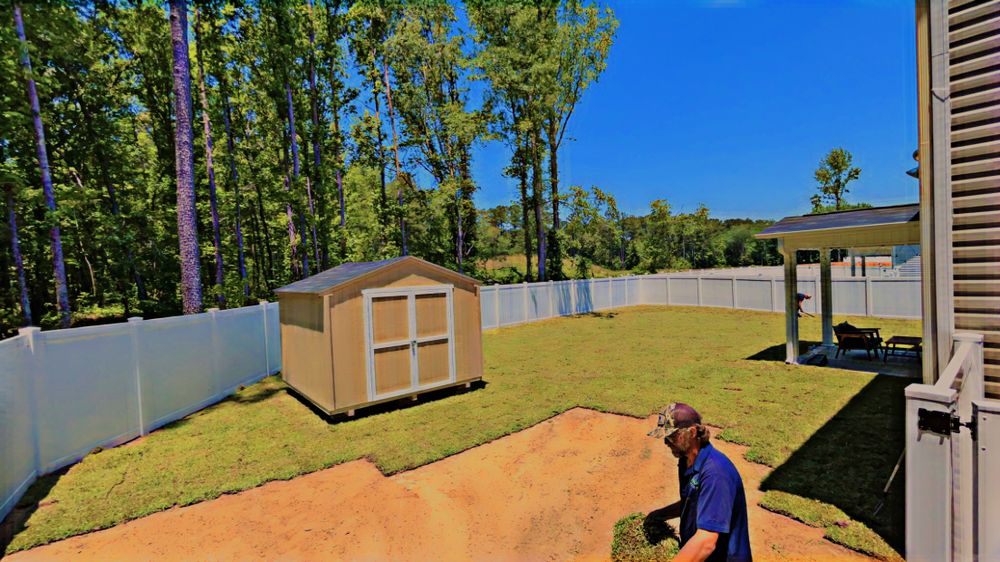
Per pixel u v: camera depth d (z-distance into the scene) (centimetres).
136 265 1841
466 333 828
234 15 1677
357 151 2192
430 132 2262
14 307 1593
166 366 693
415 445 567
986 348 293
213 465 525
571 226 2622
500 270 3303
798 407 653
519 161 2528
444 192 2258
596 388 803
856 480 422
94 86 1728
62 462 522
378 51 2122
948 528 247
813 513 368
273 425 668
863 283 1673
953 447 247
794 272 945
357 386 690
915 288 1556
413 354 753
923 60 319
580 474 477
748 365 952
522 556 340
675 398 721
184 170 1008
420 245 2538
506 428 615
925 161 319
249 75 1945
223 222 2238
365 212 2723
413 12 2150
